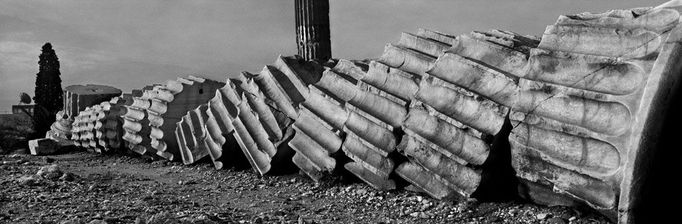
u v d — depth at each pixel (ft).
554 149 22.15
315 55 51.13
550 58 22.76
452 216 24.97
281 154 39.50
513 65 25.61
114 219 23.40
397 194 30.12
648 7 20.51
